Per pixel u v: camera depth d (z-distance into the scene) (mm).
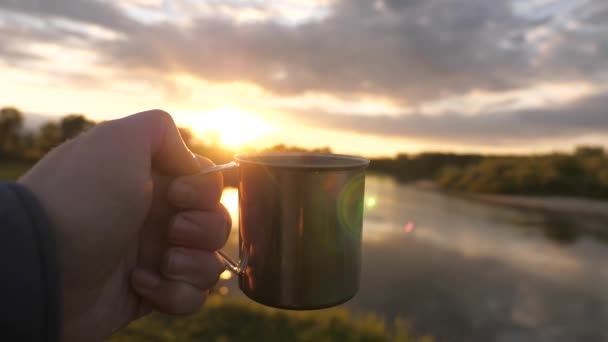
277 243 240
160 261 299
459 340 2529
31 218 152
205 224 286
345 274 246
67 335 261
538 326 2852
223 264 297
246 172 251
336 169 237
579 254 4852
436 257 4500
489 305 3186
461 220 6762
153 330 1229
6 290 141
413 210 7531
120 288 288
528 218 7129
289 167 233
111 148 246
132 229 258
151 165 283
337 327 1393
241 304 1477
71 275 235
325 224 238
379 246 4867
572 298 3438
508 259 4574
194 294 290
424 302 3141
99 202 237
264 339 1240
